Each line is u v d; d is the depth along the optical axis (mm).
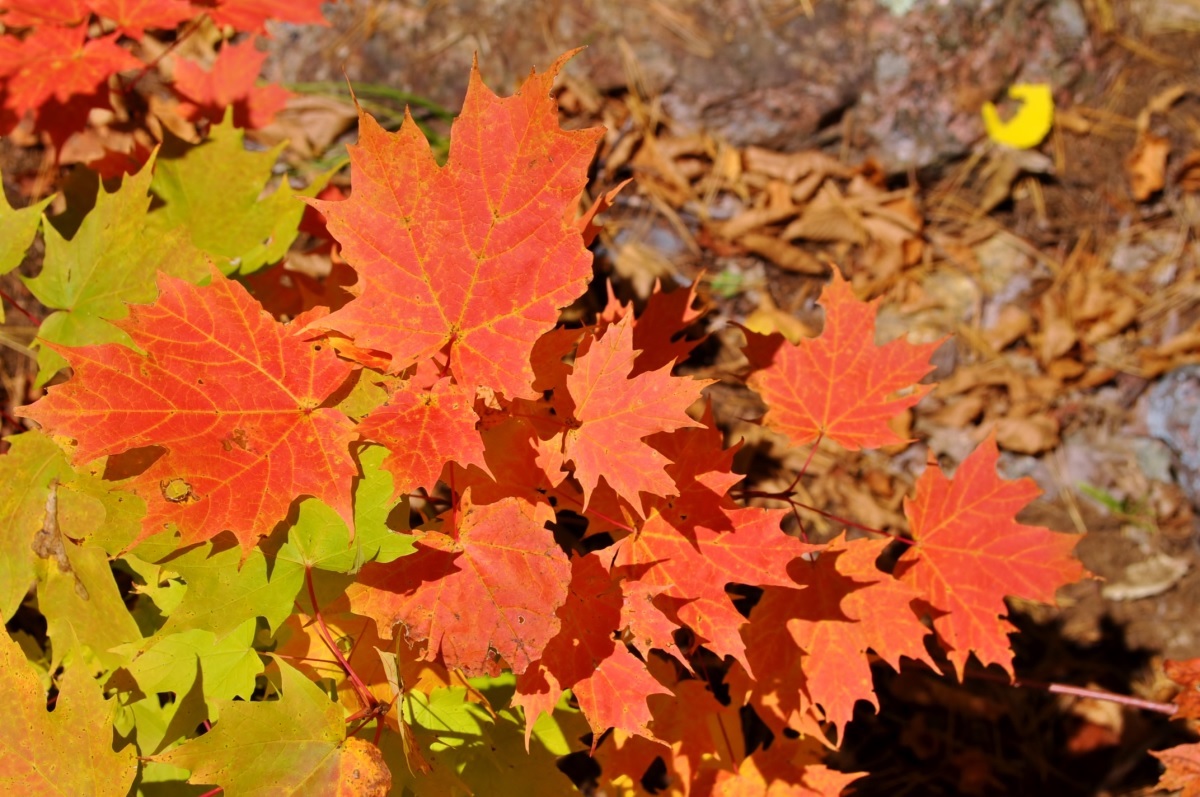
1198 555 1144
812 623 732
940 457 1162
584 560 673
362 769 644
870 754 1055
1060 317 1220
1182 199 1279
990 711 1074
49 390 617
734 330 1171
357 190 624
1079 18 1278
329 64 1192
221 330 635
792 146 1225
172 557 634
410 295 636
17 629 889
